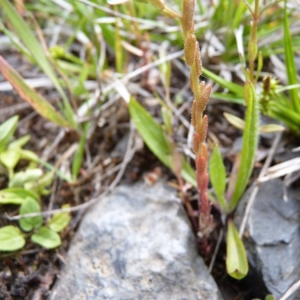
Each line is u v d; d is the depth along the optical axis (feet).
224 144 0.49
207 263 0.41
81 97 0.55
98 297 0.37
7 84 0.55
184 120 0.50
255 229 0.40
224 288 0.40
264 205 0.41
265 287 0.37
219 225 0.43
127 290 0.37
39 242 0.40
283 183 0.43
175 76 0.56
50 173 0.46
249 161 0.39
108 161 0.49
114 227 0.41
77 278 0.38
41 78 0.57
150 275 0.38
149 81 0.54
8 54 0.62
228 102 0.52
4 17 0.63
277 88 0.44
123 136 0.51
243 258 0.37
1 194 0.42
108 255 0.40
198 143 0.32
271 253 0.38
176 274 0.38
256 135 0.38
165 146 0.45
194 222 0.43
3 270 0.39
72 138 0.51
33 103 0.45
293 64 0.43
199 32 0.56
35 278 0.39
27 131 0.53
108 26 0.55
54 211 0.42
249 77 0.40
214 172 0.39
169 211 0.42
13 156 0.46
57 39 0.62
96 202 0.45
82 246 0.41
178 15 0.28
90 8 0.56
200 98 0.29
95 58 0.52
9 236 0.40
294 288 0.35
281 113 0.45
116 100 0.53
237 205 0.42
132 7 0.54
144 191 0.45
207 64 0.55
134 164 0.48
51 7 0.63
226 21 0.55
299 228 0.40
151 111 0.53
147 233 0.41
